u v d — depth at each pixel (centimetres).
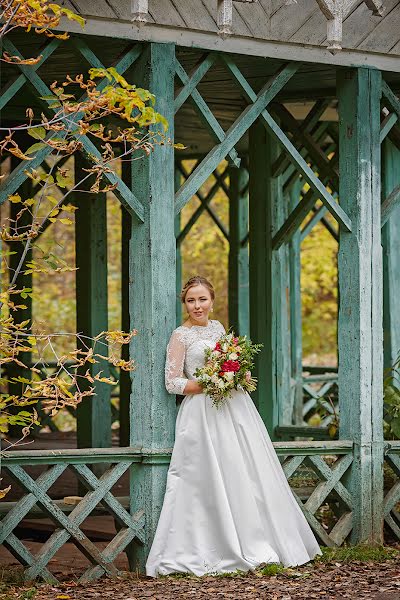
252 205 1053
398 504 905
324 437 1015
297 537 742
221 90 959
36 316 2167
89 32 690
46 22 623
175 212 729
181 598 642
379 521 820
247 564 712
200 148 1324
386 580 699
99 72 627
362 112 816
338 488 806
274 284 1046
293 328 1226
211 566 710
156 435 720
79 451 697
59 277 2244
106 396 1027
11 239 638
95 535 867
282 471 752
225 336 719
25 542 865
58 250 2192
